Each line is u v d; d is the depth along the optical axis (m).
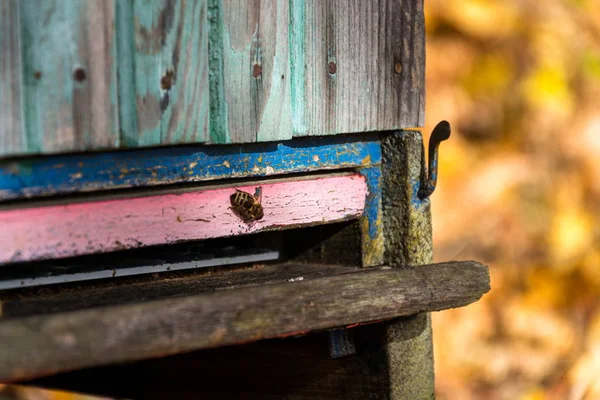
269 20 3.08
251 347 3.75
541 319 7.11
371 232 3.52
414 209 3.52
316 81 3.24
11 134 2.60
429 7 8.18
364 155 3.48
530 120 7.98
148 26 2.83
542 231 7.55
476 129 7.93
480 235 7.45
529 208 7.67
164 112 2.88
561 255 7.48
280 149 3.23
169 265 3.21
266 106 3.10
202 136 2.96
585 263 7.53
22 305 2.81
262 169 3.19
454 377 6.67
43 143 2.66
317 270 3.46
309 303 2.85
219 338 2.63
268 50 3.09
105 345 2.42
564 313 7.23
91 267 3.08
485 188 7.61
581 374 6.73
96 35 2.73
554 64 8.21
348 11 3.29
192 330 2.58
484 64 8.11
